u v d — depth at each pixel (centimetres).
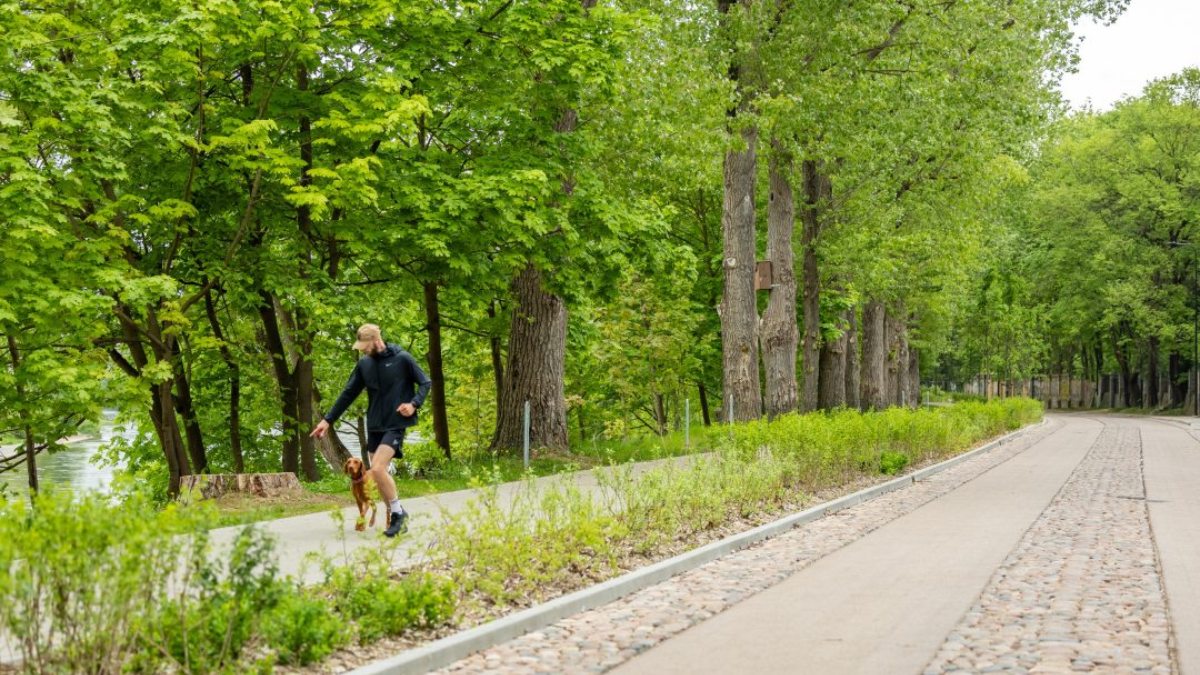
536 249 2036
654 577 960
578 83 2017
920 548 1195
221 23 1631
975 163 3034
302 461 2002
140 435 2770
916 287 4194
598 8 2061
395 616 690
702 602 865
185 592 575
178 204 1658
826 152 2664
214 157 1756
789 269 2806
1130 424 5881
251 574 607
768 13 2400
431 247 1773
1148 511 1594
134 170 1778
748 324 2533
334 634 630
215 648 578
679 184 2808
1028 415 5591
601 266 2222
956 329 7212
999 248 6222
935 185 3269
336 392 3045
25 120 1597
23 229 1489
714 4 2488
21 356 1803
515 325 2386
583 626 769
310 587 789
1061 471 2462
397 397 1110
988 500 1778
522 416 2364
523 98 2070
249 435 2839
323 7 1841
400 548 1035
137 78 1673
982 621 785
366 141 1784
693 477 1295
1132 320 7550
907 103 2717
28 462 1847
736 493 1400
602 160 2478
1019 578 986
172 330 1711
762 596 896
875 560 1102
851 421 2102
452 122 2159
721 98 2259
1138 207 7281
